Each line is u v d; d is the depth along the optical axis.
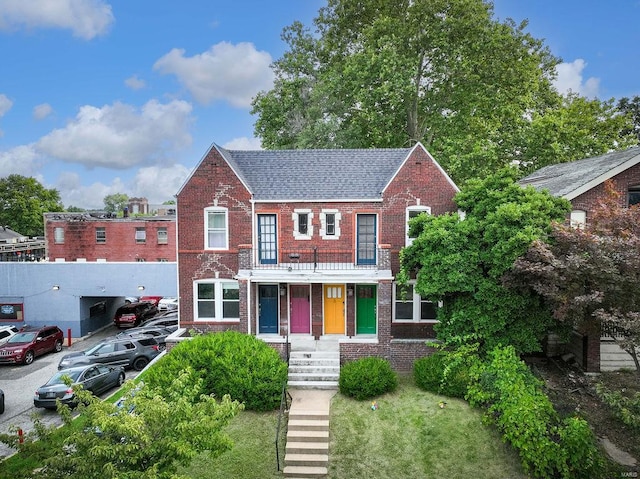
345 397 15.71
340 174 21.09
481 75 31.30
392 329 20.09
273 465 12.67
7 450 14.69
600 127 39.91
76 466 7.61
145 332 25.88
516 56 32.28
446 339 16.55
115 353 22.28
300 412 14.44
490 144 29.48
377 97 29.41
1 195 68.62
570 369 17.48
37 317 29.91
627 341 12.05
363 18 34.50
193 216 20.19
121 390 18.31
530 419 12.28
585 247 13.20
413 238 19.86
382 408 15.00
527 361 18.44
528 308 15.94
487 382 14.61
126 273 29.41
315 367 17.22
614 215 13.74
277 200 19.94
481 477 12.09
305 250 20.17
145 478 7.28
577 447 11.61
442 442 13.31
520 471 12.22
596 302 12.85
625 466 12.05
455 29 29.59
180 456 7.99
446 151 29.30
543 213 15.19
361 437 13.66
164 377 14.80
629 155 19.16
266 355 15.88
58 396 17.59
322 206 20.03
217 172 20.05
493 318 15.86
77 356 21.98
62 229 43.09
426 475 12.23
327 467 12.55
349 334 19.91
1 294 29.80
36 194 73.31
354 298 19.92
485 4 31.86
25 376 22.42
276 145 34.62
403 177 19.77
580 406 14.79
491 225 15.23
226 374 15.33
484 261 15.65
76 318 29.97
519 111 33.81
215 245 20.38
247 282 18.44
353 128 32.44
